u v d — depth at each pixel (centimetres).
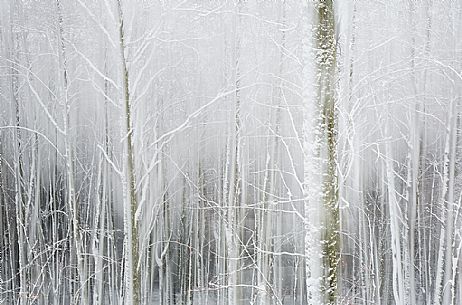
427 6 1358
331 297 471
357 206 1525
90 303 1686
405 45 1317
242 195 1453
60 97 1447
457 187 1496
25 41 1658
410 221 1530
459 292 1362
